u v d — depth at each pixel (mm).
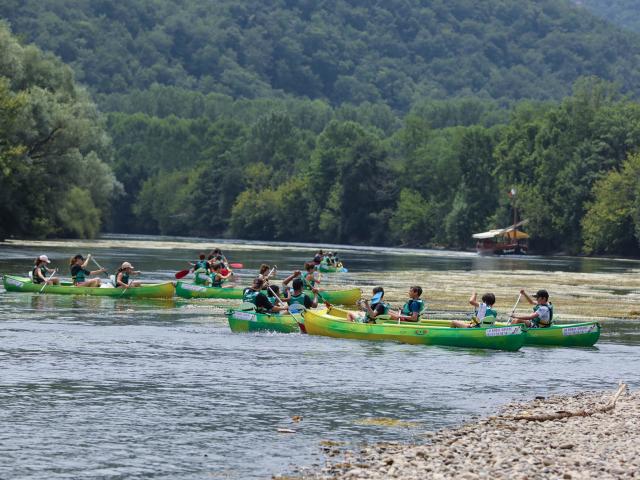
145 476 24031
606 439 27203
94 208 180625
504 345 44500
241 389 34312
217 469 24594
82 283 67062
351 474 23562
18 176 134000
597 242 187500
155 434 27906
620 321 58156
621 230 183875
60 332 47281
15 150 126188
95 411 30484
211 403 31953
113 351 41938
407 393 34219
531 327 47594
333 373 37781
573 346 46812
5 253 113125
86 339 45219
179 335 47469
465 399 33438
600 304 69188
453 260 149000
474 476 22969
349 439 27656
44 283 67125
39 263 67812
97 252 128875
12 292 66938
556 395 34531
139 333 47812
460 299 69688
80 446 26516
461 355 43000
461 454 25406
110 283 68125
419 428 29062
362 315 49312
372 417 30406
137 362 39312
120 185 191000
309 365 39469
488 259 160000
